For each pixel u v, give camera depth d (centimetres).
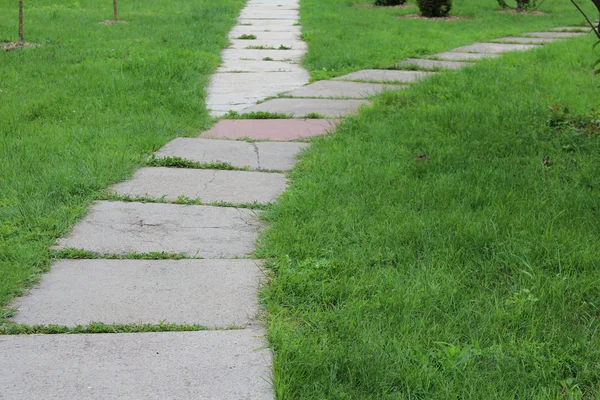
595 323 353
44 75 935
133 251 433
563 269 403
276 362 311
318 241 439
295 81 997
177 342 334
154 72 939
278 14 1861
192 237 458
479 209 488
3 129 675
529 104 781
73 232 461
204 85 936
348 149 632
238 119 780
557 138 651
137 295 380
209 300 376
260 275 405
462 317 353
